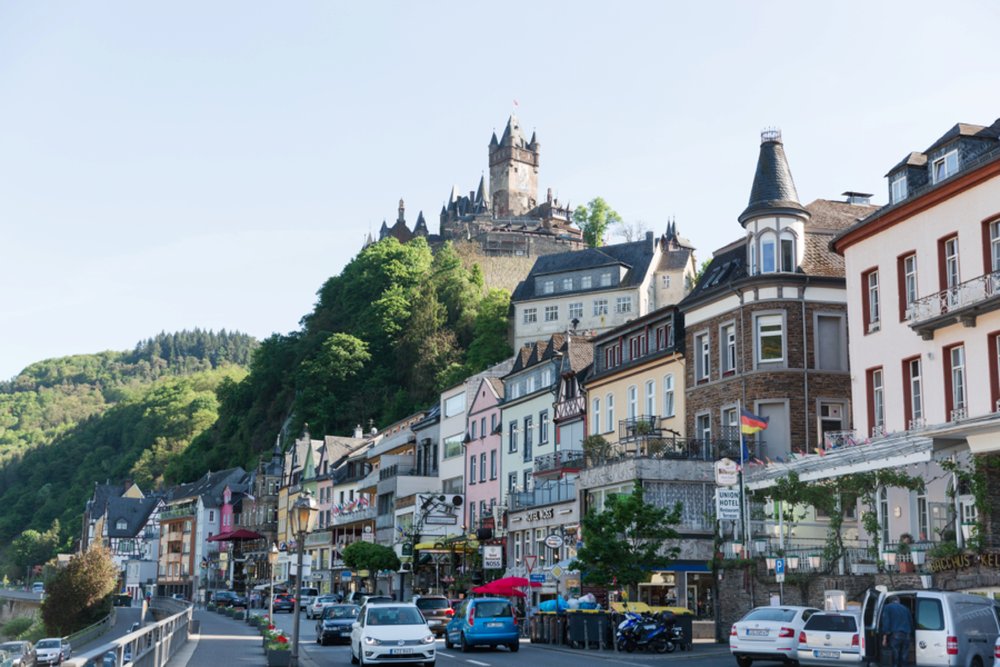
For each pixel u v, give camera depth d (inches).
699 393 1764.3
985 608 815.7
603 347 2107.5
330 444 4180.6
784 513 1439.5
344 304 5984.3
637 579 1405.0
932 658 782.5
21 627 4239.7
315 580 3900.1
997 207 1210.0
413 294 5541.3
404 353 5255.9
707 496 1640.0
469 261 6245.1
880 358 1409.9
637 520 1419.8
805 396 1621.6
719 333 1731.1
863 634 829.8
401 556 2723.9
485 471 2630.4
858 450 1245.1
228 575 4702.3
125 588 5851.4
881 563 1205.1
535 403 2378.2
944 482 1274.6
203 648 1357.0
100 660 493.0
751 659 1021.8
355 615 1573.6
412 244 6422.2
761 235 1688.0
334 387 5236.2
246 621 2406.5
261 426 5925.2
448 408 2930.6
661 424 1865.2
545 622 1531.7
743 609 1445.6
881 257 1418.6
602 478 1758.1
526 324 4682.6
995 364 1202.6
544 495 2047.2
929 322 1270.9
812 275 1648.6
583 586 1704.0
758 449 1622.8
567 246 6678.2
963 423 1052.5
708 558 1609.3
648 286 4463.6
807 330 1642.5
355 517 3457.2
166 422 7554.1
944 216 1298.0
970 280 1183.6
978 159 1230.3
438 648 1443.2
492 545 2204.7
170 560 5610.2
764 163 1724.9
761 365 1642.5
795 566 1341.0
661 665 1109.1
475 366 4741.6
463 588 2372.0
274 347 6190.9
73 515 7224.4
